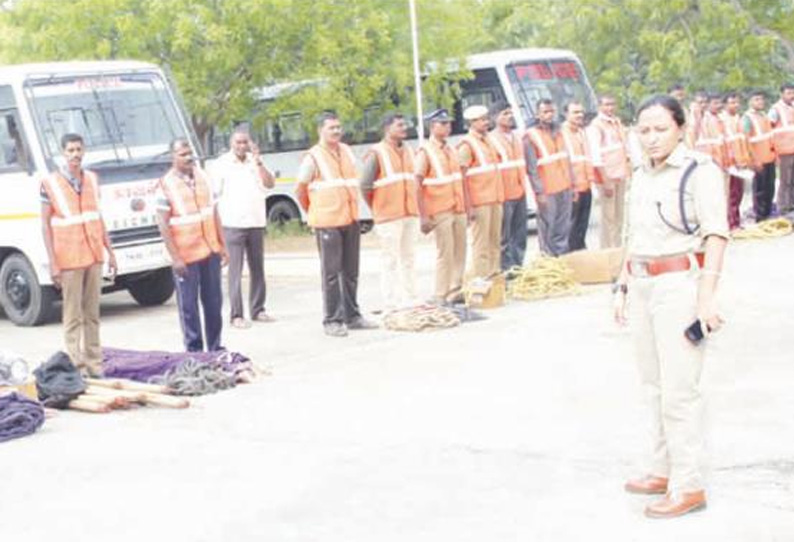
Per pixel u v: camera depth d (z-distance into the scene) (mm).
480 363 10328
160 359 10773
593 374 9562
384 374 10195
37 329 14711
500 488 6895
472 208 13594
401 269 13008
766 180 18734
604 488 6777
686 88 25078
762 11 25688
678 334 6141
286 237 23594
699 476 6309
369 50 22047
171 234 11242
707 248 6066
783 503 6359
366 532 6336
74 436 8797
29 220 14453
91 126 14664
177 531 6531
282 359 11359
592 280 14469
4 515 7023
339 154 12367
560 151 14898
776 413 8070
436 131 13008
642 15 25703
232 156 13367
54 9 20234
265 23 20750
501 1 29172
